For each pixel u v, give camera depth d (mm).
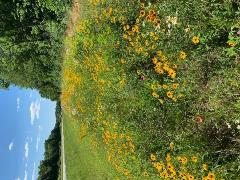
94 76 13867
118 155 11844
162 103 8625
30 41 20578
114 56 11070
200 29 6840
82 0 15234
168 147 8531
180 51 7742
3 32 19203
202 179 6883
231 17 6031
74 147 25047
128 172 11070
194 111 7539
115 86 11367
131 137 10359
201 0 6699
